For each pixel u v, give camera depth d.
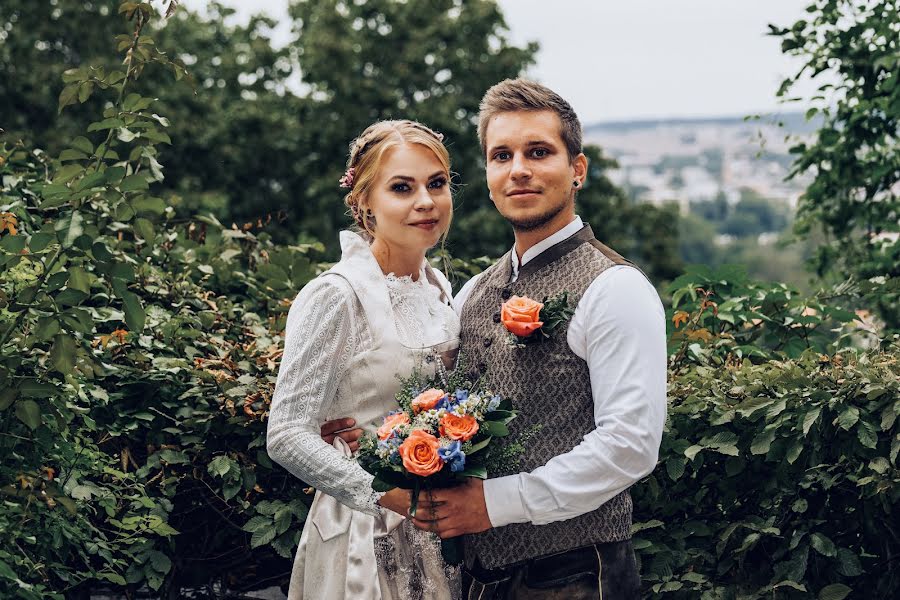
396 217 2.53
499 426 2.26
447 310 2.65
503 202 2.50
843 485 2.92
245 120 18.05
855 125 5.98
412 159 2.53
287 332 2.50
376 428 2.47
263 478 3.14
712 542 3.00
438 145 2.57
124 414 3.06
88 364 2.67
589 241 2.50
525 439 2.36
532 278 2.50
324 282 2.49
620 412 2.27
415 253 2.60
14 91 16.28
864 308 4.45
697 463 2.91
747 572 2.96
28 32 16.73
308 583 2.51
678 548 2.98
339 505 2.52
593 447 2.28
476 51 19.02
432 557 2.50
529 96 2.47
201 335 3.41
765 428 2.88
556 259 2.49
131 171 2.79
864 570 2.95
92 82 2.74
